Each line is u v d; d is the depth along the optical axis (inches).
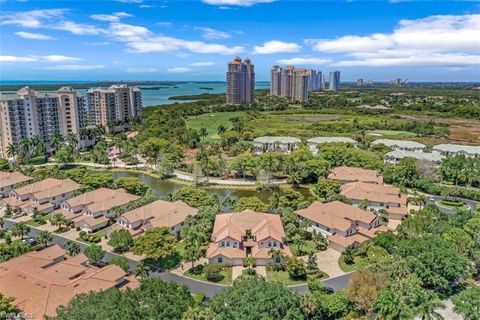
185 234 3257.9
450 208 4215.1
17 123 6486.2
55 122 7170.3
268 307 1876.2
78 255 2824.8
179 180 5393.7
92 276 2394.2
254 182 5310.0
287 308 1942.7
